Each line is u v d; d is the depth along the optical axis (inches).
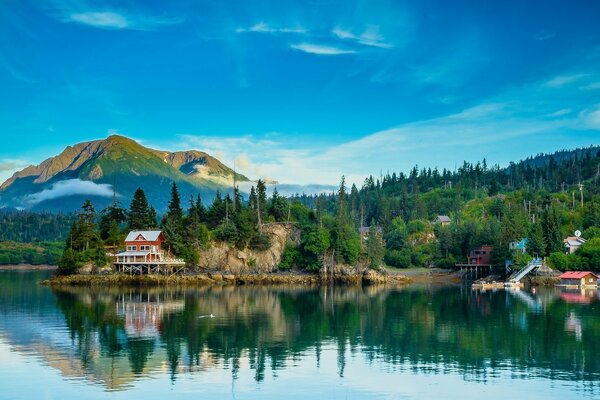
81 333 3467.0
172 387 2340.1
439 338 3390.7
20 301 5260.8
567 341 3272.6
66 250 7514.8
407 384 2405.3
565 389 2316.7
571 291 7027.6
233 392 2282.2
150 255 7559.1
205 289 6963.6
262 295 6210.6
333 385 2384.4
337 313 4544.8
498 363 2743.6
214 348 3065.9
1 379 2432.3
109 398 2194.9
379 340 3326.8
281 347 3117.6
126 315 4259.4
